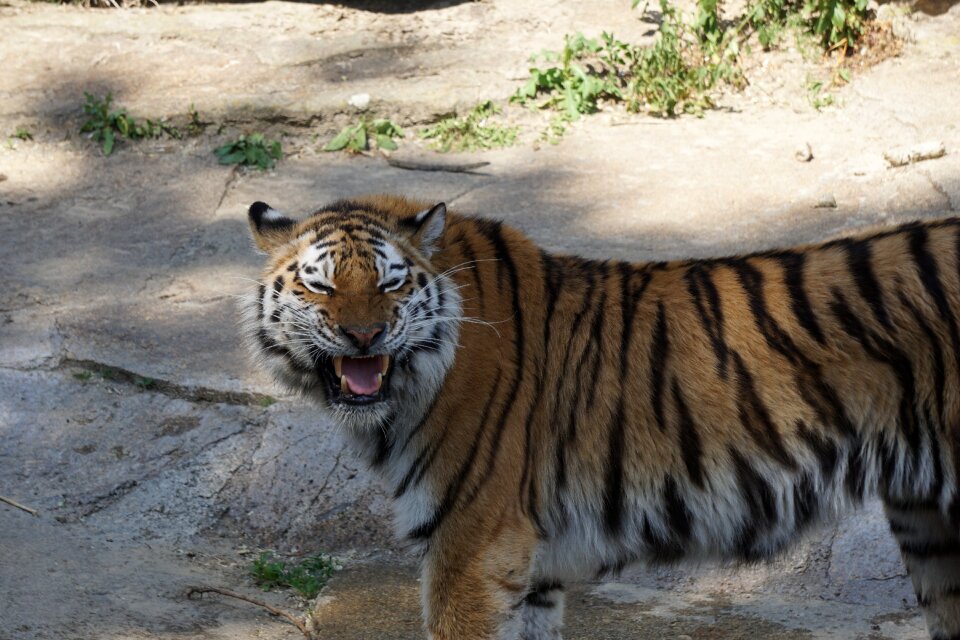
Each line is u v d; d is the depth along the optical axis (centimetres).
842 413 677
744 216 1349
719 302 703
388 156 1554
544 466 709
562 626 802
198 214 1423
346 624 835
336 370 696
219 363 1127
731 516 696
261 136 1562
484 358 702
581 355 711
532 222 1362
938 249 682
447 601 698
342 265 680
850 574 901
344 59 1714
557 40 1758
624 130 1580
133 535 942
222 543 955
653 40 1717
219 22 1800
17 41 1736
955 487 668
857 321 677
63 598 785
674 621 853
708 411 689
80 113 1585
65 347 1146
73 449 1032
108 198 1466
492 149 1558
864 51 1664
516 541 693
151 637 755
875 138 1485
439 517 701
